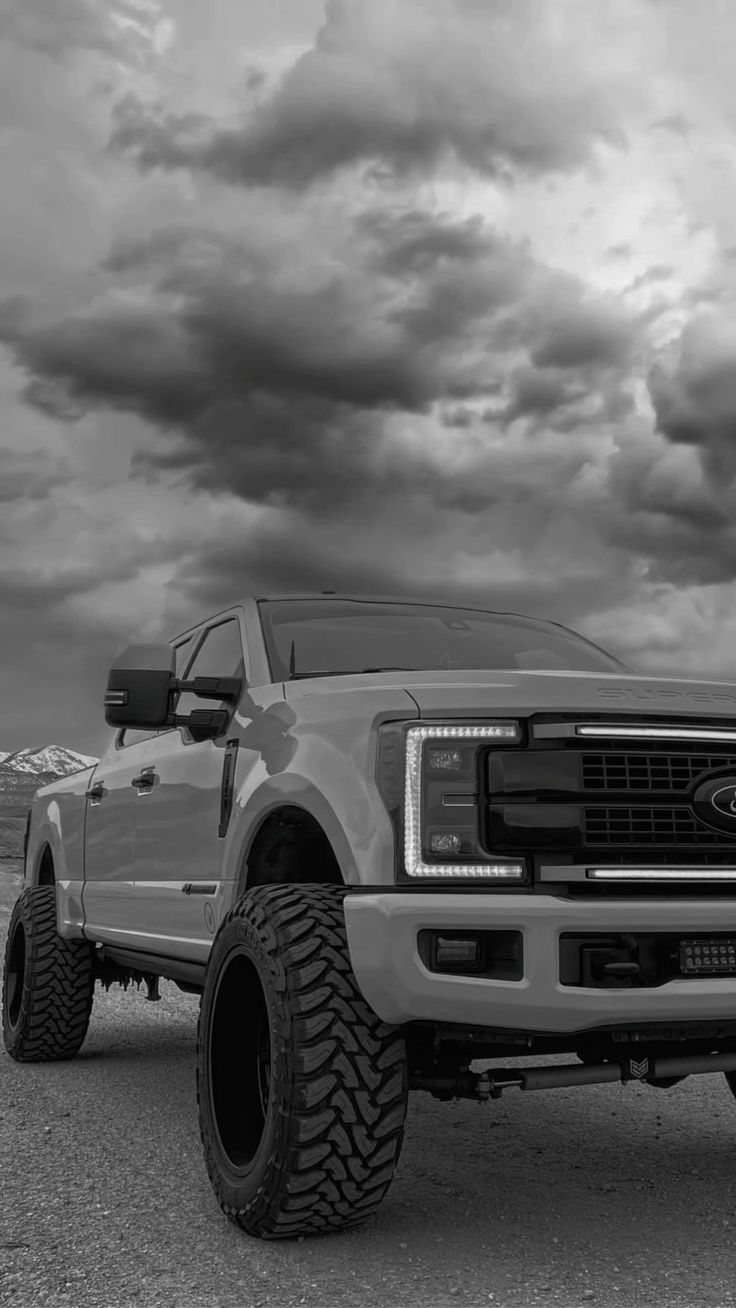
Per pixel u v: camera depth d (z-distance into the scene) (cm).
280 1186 328
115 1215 370
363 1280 311
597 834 339
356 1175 328
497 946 328
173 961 512
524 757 340
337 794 355
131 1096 562
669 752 349
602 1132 493
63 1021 645
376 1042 333
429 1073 366
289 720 402
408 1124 512
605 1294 301
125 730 641
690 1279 312
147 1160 441
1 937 1147
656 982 331
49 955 648
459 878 333
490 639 511
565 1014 321
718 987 330
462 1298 298
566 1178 416
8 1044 676
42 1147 462
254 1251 335
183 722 460
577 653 525
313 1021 330
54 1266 323
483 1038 336
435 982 321
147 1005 903
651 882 337
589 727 341
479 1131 496
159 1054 689
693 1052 376
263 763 406
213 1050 377
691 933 333
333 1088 326
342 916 355
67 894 640
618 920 324
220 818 442
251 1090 374
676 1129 497
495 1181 413
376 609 516
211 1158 370
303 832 419
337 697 382
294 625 486
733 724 360
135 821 554
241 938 365
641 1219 366
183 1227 357
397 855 337
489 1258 329
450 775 340
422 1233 351
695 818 346
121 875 570
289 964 340
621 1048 366
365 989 329
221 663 513
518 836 336
